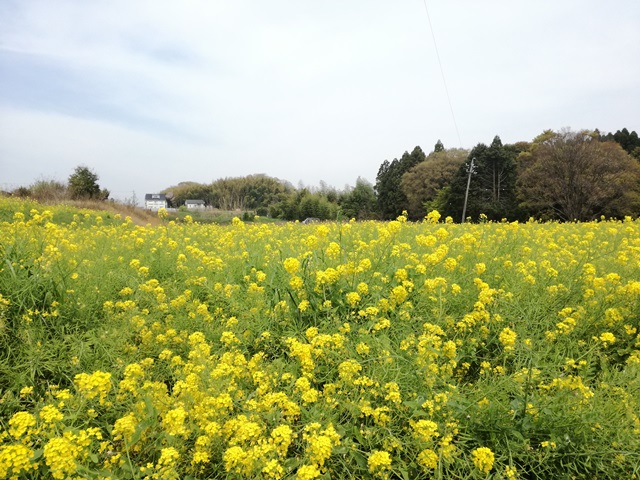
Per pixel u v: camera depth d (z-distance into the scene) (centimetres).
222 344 307
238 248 585
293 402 220
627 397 216
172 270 482
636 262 457
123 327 302
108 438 213
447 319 293
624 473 194
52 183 2784
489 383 251
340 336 263
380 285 351
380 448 207
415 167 5416
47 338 285
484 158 4088
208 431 192
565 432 207
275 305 337
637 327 323
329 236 621
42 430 186
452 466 194
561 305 360
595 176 3061
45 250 367
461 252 494
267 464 166
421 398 222
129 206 2861
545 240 705
